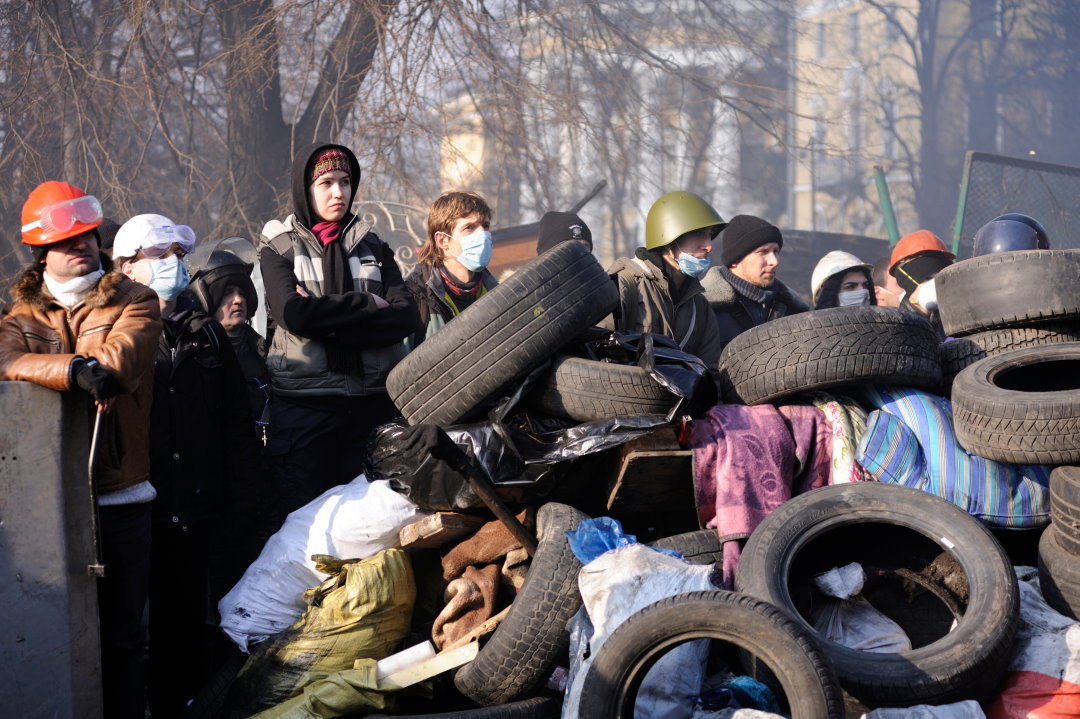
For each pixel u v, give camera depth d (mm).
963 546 4047
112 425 3957
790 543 4098
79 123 14219
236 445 4809
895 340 4625
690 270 5496
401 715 4246
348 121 17109
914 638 4270
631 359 4859
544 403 4578
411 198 15828
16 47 14164
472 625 4410
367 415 5145
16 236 15133
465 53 15477
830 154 22641
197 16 17000
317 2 14664
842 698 3387
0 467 3697
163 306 4672
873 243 17672
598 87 19281
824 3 46500
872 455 4535
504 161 17172
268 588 4617
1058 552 4207
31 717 3701
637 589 3969
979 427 4383
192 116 16828
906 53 44812
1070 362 4797
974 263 4953
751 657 3908
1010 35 44281
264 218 16562
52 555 3750
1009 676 3881
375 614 4418
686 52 22266
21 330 3893
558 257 4602
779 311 6359
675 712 3781
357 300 4895
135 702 4117
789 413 4680
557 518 4336
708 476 4453
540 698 4203
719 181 38594
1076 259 4766
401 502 4578
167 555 4574
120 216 14461
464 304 5359
